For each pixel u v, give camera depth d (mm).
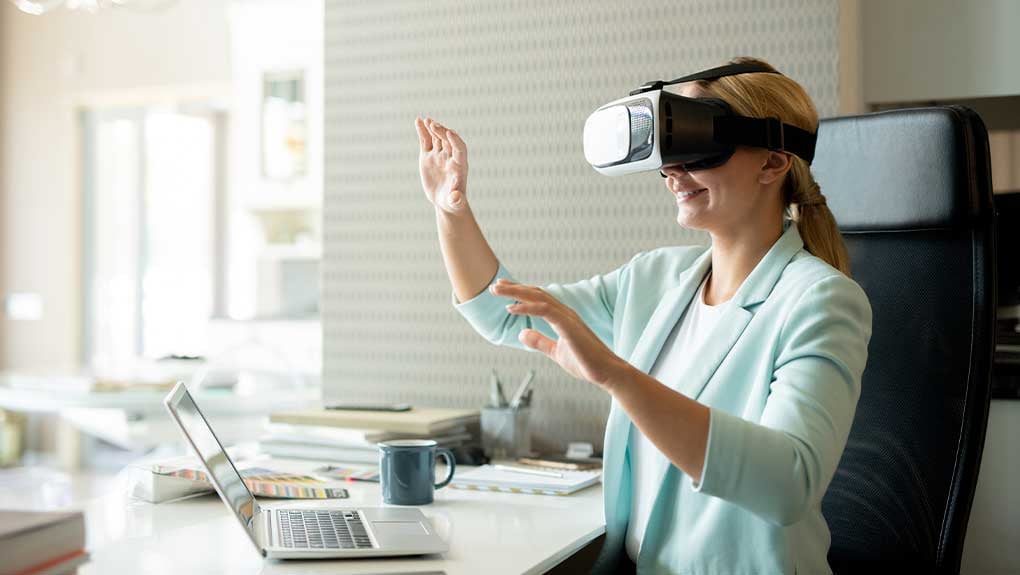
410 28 2090
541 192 1967
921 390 1450
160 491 1428
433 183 1533
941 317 1445
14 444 5770
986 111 2203
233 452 1962
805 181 1295
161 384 3699
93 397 3547
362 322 2141
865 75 2020
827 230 1307
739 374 1219
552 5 1959
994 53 1921
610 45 1912
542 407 1956
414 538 1159
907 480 1446
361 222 2141
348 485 1571
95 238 6363
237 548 1149
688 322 1363
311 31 5125
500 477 1572
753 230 1278
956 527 1404
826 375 1074
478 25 2025
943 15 1957
